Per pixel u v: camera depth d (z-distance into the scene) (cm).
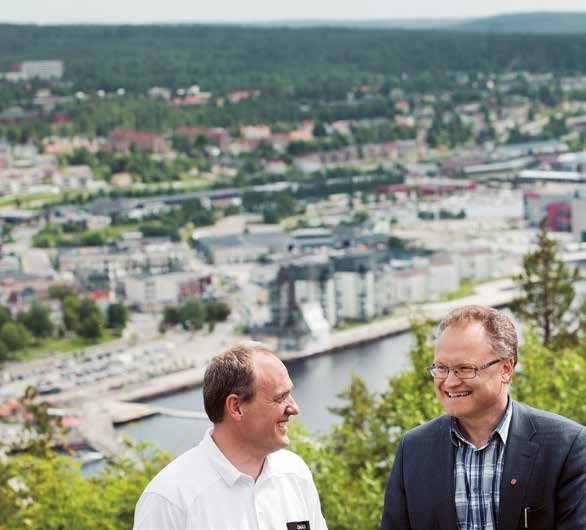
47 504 3422
